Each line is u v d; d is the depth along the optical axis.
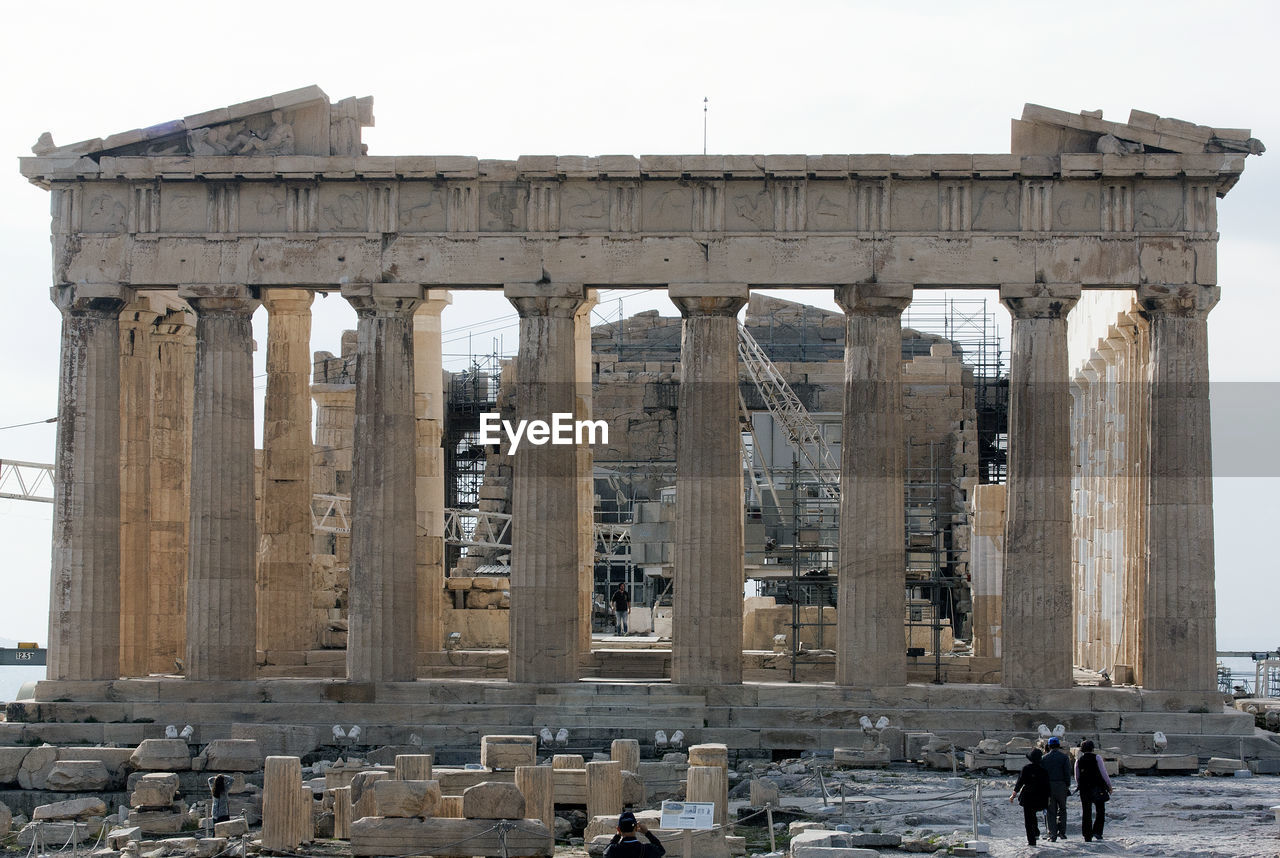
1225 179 65.25
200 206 67.88
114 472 68.06
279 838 49.81
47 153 68.00
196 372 67.62
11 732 65.00
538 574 66.06
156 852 49.16
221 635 66.81
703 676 65.25
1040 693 64.25
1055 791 46.75
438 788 47.53
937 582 76.12
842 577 65.56
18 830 56.59
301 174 67.19
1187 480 64.56
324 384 105.31
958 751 61.78
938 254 65.69
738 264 66.06
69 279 68.06
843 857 42.03
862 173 65.81
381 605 66.31
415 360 78.81
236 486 67.38
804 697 64.81
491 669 74.00
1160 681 64.19
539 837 46.44
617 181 66.75
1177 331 65.12
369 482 66.69
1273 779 59.31
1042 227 65.56
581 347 74.06
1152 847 44.94
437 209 67.25
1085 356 87.69
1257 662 87.88
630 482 118.31
